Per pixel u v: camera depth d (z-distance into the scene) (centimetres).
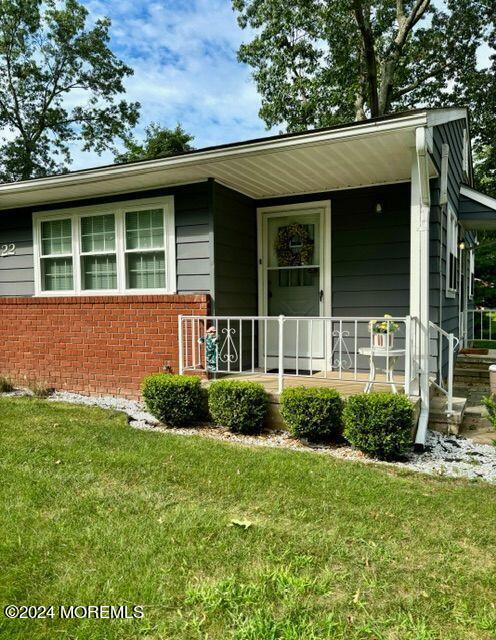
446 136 577
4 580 207
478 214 770
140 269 620
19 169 1866
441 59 1570
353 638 177
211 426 482
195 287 573
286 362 640
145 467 345
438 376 534
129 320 595
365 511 280
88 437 420
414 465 378
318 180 562
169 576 212
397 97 1593
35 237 693
